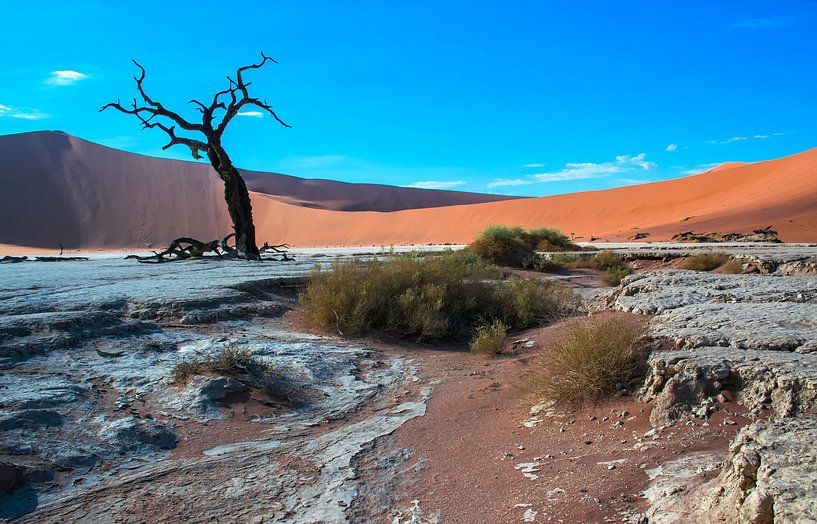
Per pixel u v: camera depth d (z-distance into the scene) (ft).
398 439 19.29
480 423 20.25
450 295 39.55
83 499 15.26
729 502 10.19
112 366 25.03
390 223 398.83
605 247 144.87
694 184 374.84
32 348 25.31
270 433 20.22
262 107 84.02
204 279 48.98
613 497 12.66
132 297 37.50
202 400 21.75
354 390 25.07
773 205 261.65
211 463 17.60
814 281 35.76
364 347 32.50
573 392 19.77
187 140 81.25
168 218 419.54
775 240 176.14
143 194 428.56
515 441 17.92
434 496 14.76
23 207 391.04
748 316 24.34
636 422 17.03
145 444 18.76
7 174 407.64
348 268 42.63
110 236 395.34
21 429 18.08
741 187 341.82
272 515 14.34
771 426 11.80
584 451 15.94
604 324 21.20
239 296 40.40
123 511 14.64
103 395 22.04
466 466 16.46
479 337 33.73
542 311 39.73
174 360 26.45
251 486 15.94
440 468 16.57
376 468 16.92
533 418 19.63
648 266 84.84
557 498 13.16
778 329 21.39
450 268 44.01
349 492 15.37
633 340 20.62
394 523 13.64
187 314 34.76
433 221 394.93
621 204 381.40
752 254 74.59
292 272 56.24
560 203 400.67
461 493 14.69
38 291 40.27
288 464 17.42
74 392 21.44
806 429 11.34
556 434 17.78
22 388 21.33
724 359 17.42
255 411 21.91
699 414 15.98
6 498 15.07
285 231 403.13
